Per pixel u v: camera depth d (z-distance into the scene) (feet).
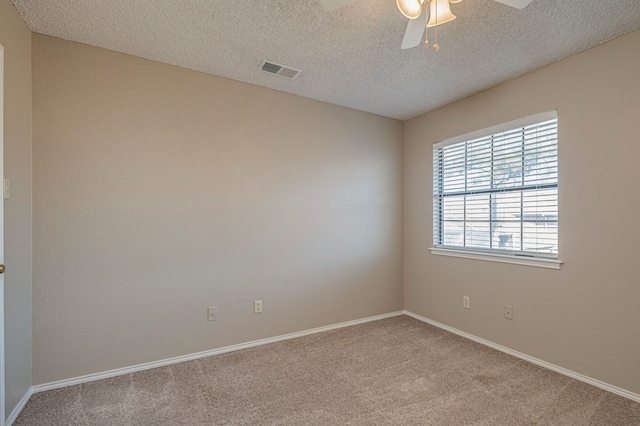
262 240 9.73
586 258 7.43
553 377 7.62
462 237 10.67
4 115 5.75
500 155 9.46
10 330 5.95
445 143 11.09
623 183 6.85
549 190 8.27
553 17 6.25
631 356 6.70
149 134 8.13
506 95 9.17
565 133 7.81
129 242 7.89
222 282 9.08
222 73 8.89
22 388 6.42
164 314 8.29
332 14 6.31
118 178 7.77
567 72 7.79
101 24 6.67
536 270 8.42
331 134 11.04
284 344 9.65
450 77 8.98
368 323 11.56
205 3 5.99
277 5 6.04
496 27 6.59
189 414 6.21
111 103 7.70
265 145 9.79
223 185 9.11
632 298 6.70
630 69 6.75
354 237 11.52
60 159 7.20
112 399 6.69
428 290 11.68
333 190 11.09
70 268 7.29
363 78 9.11
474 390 7.05
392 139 12.44
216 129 9.02
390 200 12.36
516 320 8.86
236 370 7.99
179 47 7.56
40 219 6.99
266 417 6.13
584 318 7.44
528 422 5.94
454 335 10.41
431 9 5.18
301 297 10.41
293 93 10.20
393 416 6.14
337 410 6.34
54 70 7.15
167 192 8.35
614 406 6.42
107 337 7.64
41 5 6.05
